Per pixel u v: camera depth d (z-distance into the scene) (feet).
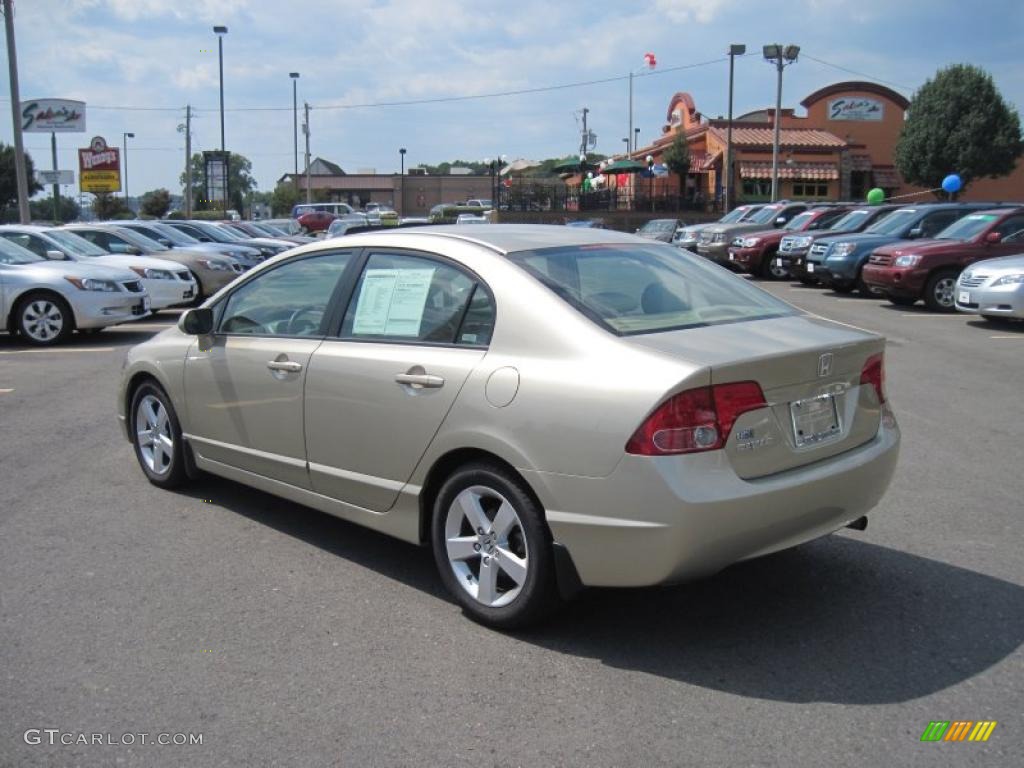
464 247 14.46
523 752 10.39
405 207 287.89
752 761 10.19
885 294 55.26
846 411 13.48
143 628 13.48
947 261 51.31
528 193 140.46
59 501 19.31
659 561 11.62
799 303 56.59
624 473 11.63
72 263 43.91
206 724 11.00
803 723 10.93
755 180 138.72
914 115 136.26
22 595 14.62
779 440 12.32
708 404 11.62
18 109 82.07
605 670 12.24
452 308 14.07
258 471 17.22
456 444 13.30
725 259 79.71
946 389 30.48
